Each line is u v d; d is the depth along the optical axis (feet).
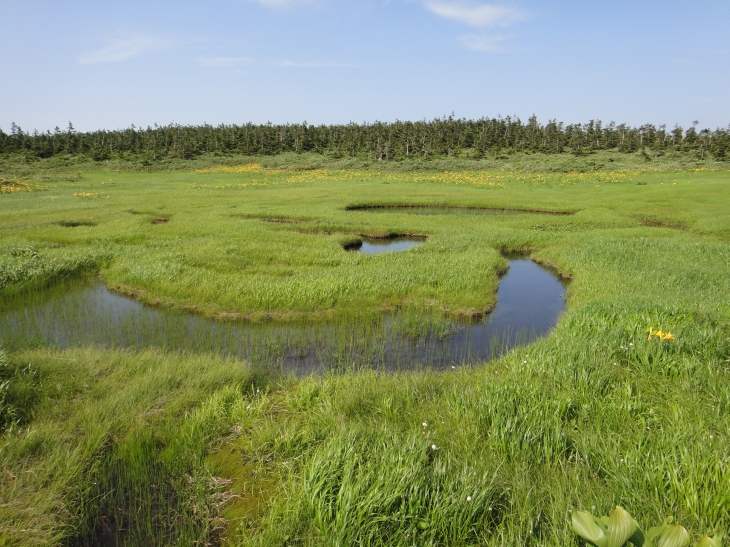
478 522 11.86
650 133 272.72
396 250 60.03
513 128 289.33
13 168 200.23
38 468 15.10
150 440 17.24
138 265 45.68
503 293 43.80
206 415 18.60
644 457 13.58
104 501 14.66
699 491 11.78
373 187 144.15
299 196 116.16
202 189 139.03
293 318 35.27
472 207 106.01
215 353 28.50
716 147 221.46
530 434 15.31
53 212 85.92
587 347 22.85
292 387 22.90
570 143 264.72
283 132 279.49
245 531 12.64
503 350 29.89
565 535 10.55
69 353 25.46
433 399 19.66
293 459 15.52
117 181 165.78
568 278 49.03
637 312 27.25
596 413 16.99
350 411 18.70
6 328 32.94
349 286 39.29
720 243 59.52
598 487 12.85
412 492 12.39
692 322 24.71
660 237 64.80
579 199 109.09
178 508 14.26
